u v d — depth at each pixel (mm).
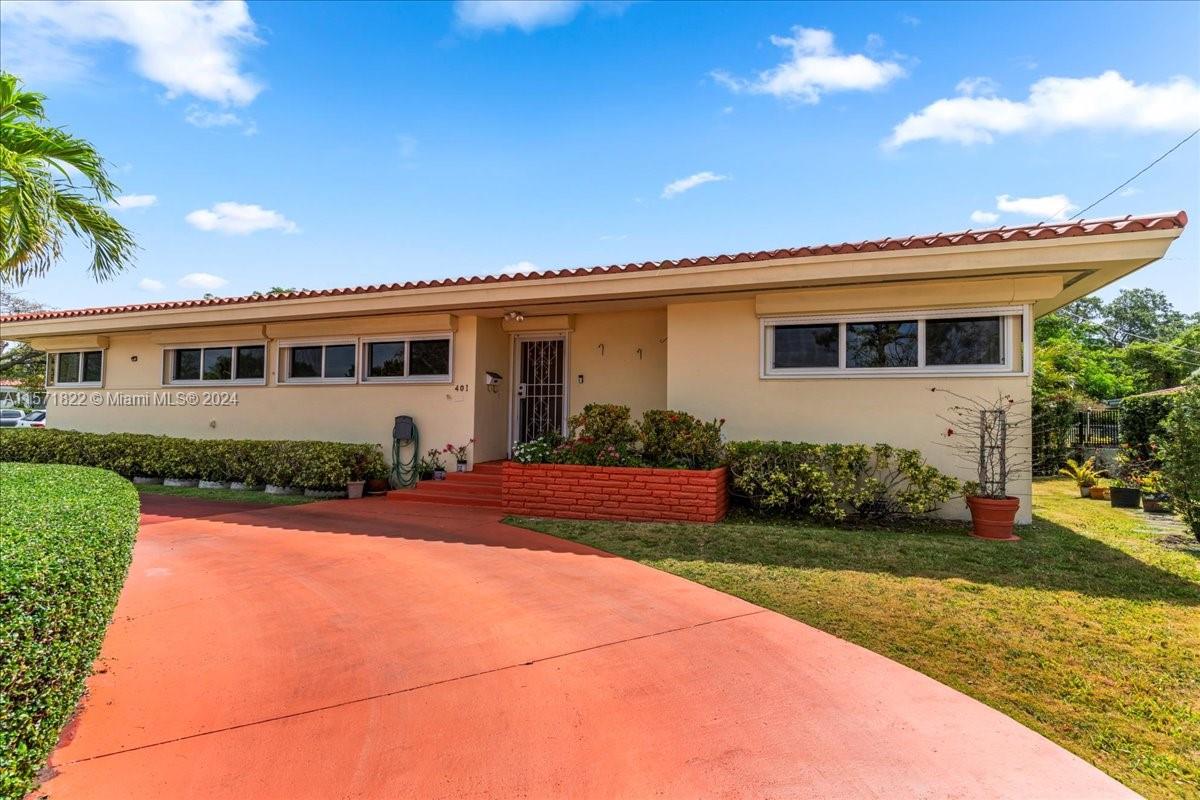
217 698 3494
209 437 13188
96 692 3559
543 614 4801
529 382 11977
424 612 4883
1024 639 4238
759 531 7301
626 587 5422
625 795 2615
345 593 5379
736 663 3887
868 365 8586
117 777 2738
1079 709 3332
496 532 7719
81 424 14781
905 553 6383
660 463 8492
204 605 5094
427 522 8430
